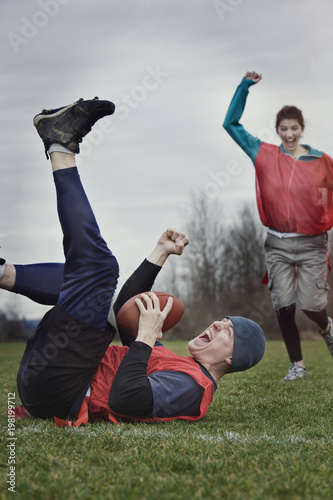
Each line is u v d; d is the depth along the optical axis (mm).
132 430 2398
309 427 2586
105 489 1609
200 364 2756
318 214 4586
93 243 2506
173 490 1601
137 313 2658
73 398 2561
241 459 1918
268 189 4664
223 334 2740
